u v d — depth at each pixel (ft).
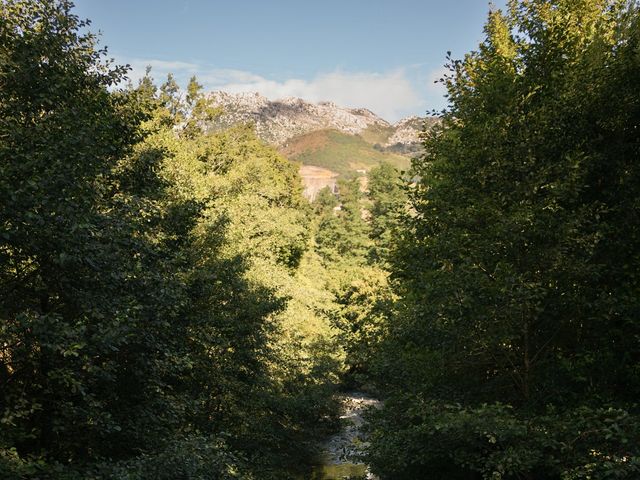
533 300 26.94
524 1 41.73
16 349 22.48
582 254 27.20
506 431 22.72
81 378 23.88
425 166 43.09
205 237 50.85
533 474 26.07
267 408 53.52
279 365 59.82
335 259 202.80
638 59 28.19
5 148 21.16
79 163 23.61
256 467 43.55
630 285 26.78
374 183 242.37
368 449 32.14
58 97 26.53
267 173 141.49
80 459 25.57
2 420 20.47
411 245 35.19
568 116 29.45
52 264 22.89
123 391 29.22
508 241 26.73
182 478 23.40
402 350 34.12
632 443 20.70
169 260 31.81
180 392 38.88
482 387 31.14
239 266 48.75
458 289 27.35
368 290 107.45
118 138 31.60
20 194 19.72
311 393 62.39
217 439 28.12
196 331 39.17
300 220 142.20
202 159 124.88
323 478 62.28
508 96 30.81
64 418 24.67
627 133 29.73
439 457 30.37
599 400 25.70
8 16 28.04
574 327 29.73
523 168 27.66
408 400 30.83
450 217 30.42
